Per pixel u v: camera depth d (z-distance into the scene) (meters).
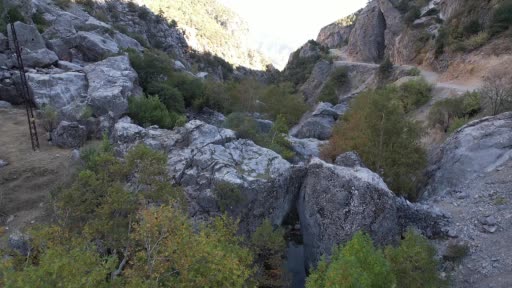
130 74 37.91
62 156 26.56
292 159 29.69
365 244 12.95
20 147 27.61
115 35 68.94
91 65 40.03
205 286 12.04
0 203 21.17
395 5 100.56
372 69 91.81
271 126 38.31
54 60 41.03
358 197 19.55
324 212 20.06
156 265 12.26
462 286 17.62
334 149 29.27
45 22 57.81
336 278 11.27
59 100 33.84
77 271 10.19
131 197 15.97
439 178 27.08
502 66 47.66
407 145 26.48
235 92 53.81
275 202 20.92
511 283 16.52
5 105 34.75
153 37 122.88
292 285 20.62
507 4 54.59
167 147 23.44
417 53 75.12
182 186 20.92
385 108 26.69
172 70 49.00
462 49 58.50
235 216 20.08
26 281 9.66
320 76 103.44
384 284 12.31
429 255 14.77
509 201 21.62
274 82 126.88
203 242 12.65
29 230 14.78
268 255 19.38
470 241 19.78
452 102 39.44
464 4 65.38
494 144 25.91
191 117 43.19
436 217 21.09
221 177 20.38
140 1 147.50
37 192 22.53
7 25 41.03
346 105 62.25
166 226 12.70
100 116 31.28
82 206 15.65
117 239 14.84
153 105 33.47
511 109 33.50
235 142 24.05
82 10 86.19
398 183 26.56
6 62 37.97
